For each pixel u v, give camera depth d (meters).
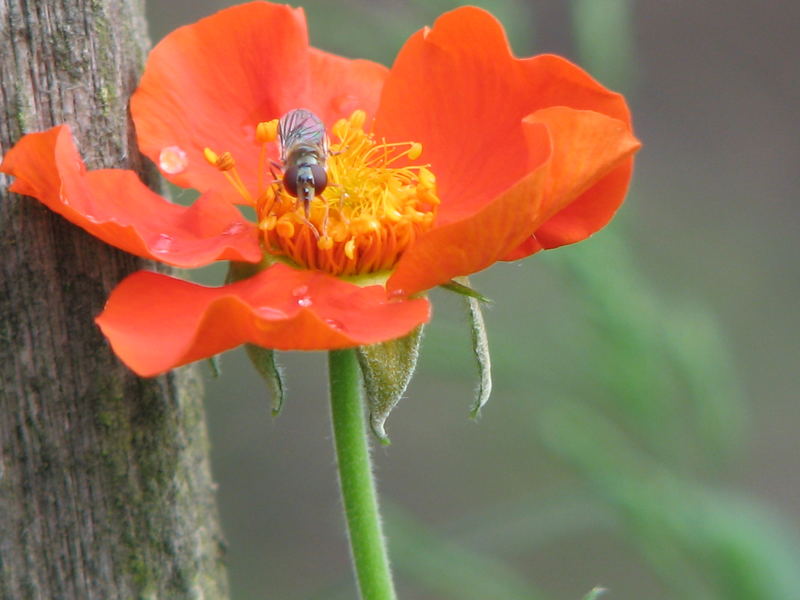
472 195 0.18
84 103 0.17
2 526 0.17
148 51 0.18
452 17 0.17
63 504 0.17
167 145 0.17
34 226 0.17
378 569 0.17
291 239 0.17
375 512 0.17
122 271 0.17
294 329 0.16
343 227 0.17
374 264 0.17
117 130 0.17
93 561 0.17
